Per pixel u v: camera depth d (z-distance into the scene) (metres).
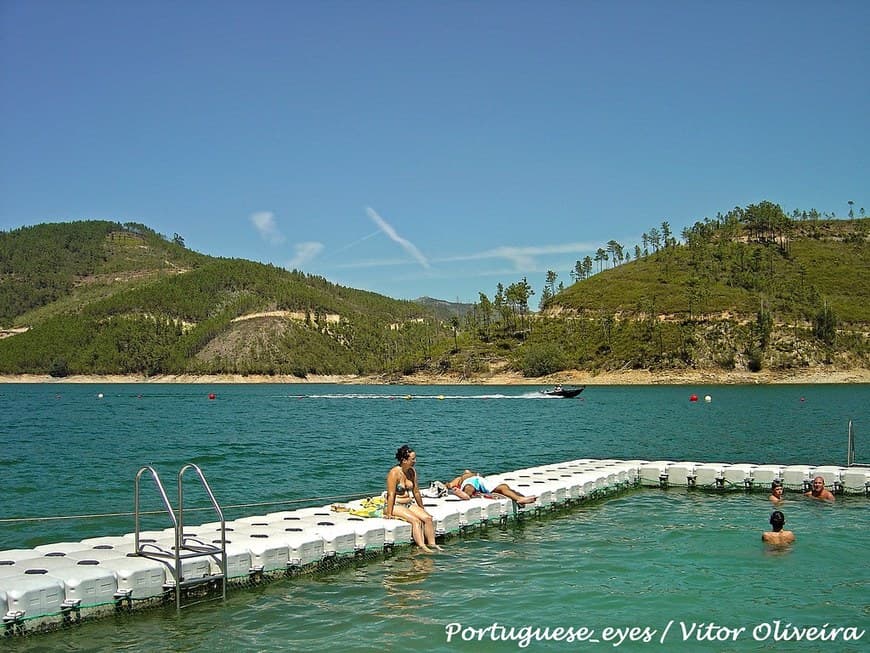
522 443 44.41
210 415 78.94
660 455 37.22
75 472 30.23
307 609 12.32
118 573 11.64
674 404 91.50
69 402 117.69
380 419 71.00
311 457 36.12
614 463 26.20
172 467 32.00
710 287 189.12
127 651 10.55
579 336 176.50
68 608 11.15
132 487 26.14
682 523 19.09
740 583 13.85
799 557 15.69
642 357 159.25
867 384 144.25
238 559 13.11
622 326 174.00
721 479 24.48
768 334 156.38
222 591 12.72
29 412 85.19
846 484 23.06
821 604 12.70
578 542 17.05
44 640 10.83
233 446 42.28
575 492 21.56
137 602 11.83
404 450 16.67
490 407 93.44
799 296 179.50
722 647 10.89
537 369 167.75
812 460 34.38
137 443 44.34
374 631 11.38
